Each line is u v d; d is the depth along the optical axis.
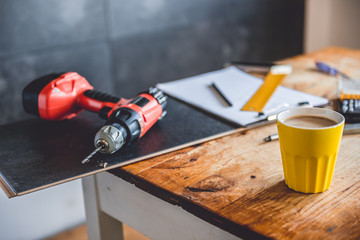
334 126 0.62
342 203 0.63
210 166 0.76
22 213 1.62
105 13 2.27
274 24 3.01
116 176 0.83
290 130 0.63
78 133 0.91
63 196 1.71
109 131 0.77
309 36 3.21
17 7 1.98
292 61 1.42
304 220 0.60
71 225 1.76
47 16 2.08
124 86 2.47
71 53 2.21
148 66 2.53
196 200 0.66
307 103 0.98
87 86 0.99
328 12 3.04
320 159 0.63
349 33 2.98
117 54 2.38
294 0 3.05
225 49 2.85
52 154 0.82
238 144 0.84
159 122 0.95
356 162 0.75
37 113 0.94
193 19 2.62
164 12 2.49
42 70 2.14
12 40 2.01
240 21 2.84
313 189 0.66
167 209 0.75
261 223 0.60
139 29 2.42
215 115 0.97
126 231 1.74
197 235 0.71
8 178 0.73
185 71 2.71
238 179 0.71
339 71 1.29
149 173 0.74
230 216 0.61
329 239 0.56
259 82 1.16
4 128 0.96
